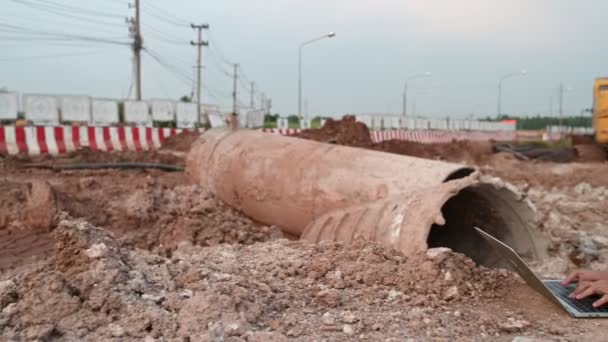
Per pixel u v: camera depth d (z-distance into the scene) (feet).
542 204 34.12
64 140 51.62
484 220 21.04
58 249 13.06
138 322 10.62
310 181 22.95
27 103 57.06
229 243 22.58
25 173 39.63
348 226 19.65
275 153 25.66
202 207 26.27
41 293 11.10
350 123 51.96
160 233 24.61
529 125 275.59
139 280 12.36
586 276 14.34
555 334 11.58
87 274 11.93
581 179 49.67
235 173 26.84
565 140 125.08
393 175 20.75
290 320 11.49
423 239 16.11
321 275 14.64
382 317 11.94
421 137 108.99
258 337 10.08
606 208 33.88
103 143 54.34
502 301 13.60
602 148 72.23
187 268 14.25
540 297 13.84
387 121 125.49
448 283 13.79
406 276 14.25
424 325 11.62
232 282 12.82
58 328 10.34
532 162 71.77
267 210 25.04
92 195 30.45
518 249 20.06
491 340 11.11
